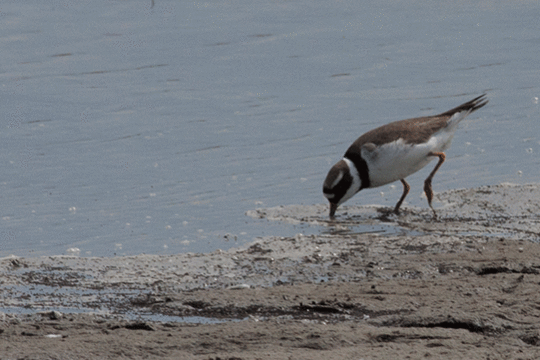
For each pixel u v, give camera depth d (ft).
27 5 115.96
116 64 84.12
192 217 44.09
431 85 73.31
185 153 56.90
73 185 50.52
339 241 38.65
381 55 85.40
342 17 105.50
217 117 65.51
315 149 57.11
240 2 117.29
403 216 43.78
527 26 96.17
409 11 108.06
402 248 36.99
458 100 68.08
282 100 69.97
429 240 38.06
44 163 55.01
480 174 51.01
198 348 23.39
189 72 80.53
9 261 35.09
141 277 33.22
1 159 55.77
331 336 23.93
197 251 37.81
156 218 43.93
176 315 27.76
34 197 48.26
